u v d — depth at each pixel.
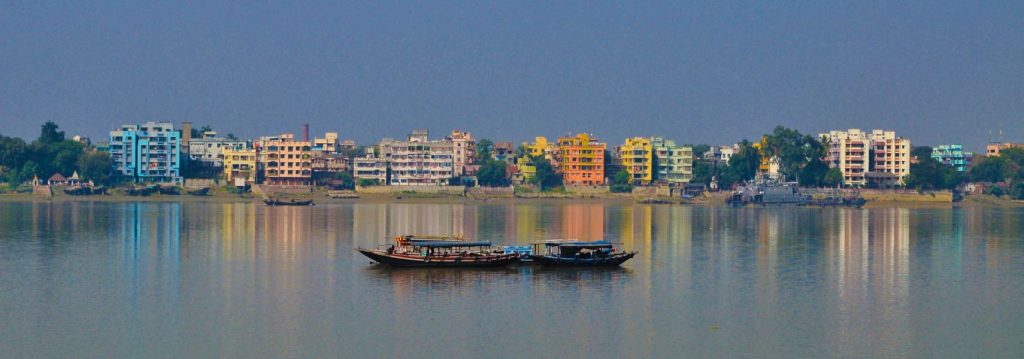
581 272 129.75
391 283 119.56
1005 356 87.31
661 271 132.12
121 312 101.81
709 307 106.44
